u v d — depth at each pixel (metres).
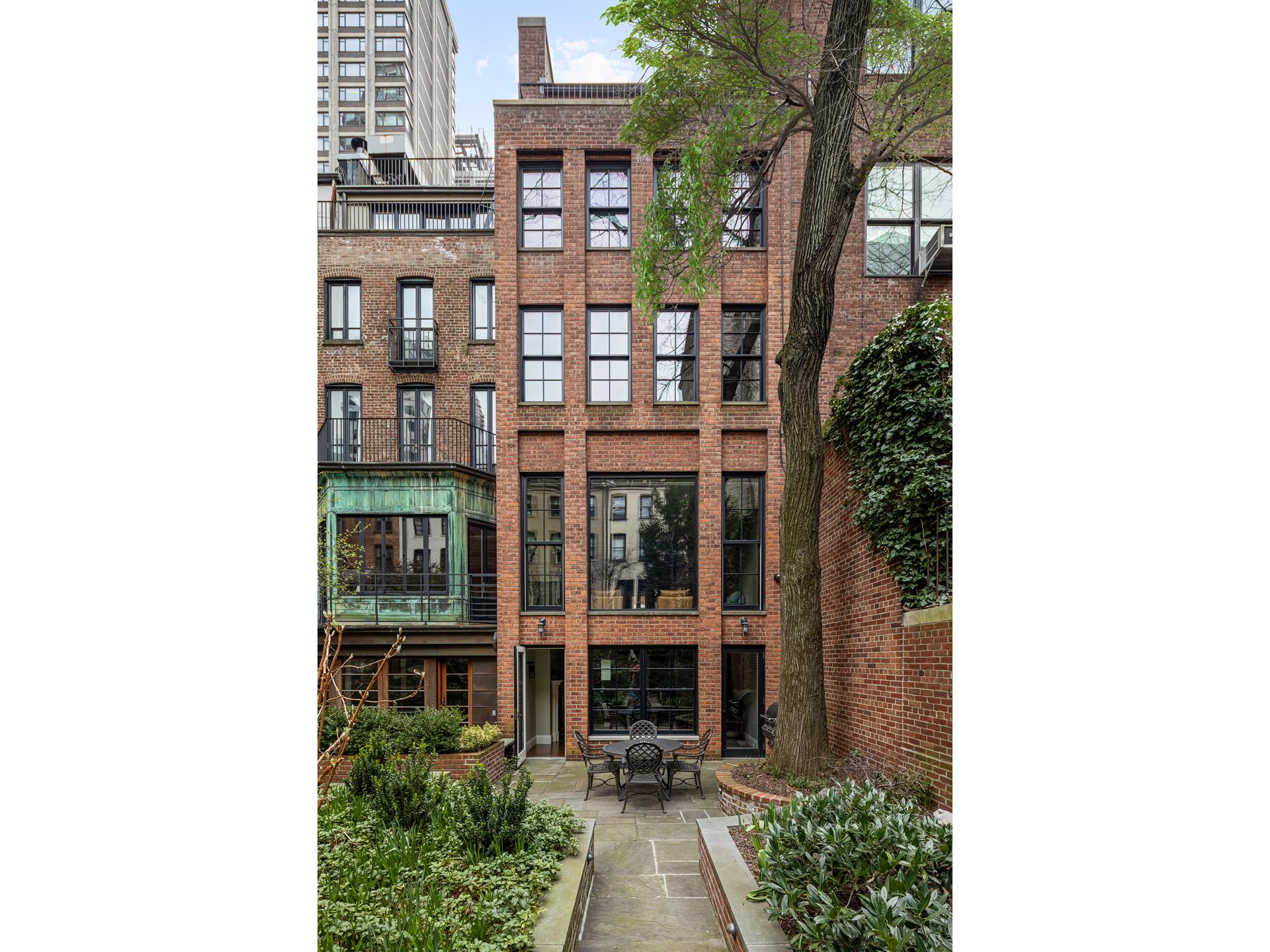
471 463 14.05
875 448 7.16
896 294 11.44
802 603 7.42
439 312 14.27
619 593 11.10
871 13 7.04
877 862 3.30
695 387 11.30
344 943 3.45
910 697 6.13
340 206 15.19
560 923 3.82
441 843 4.85
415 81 63.75
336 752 4.25
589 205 11.48
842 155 7.21
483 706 10.99
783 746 7.35
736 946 3.89
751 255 11.33
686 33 7.20
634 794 8.31
